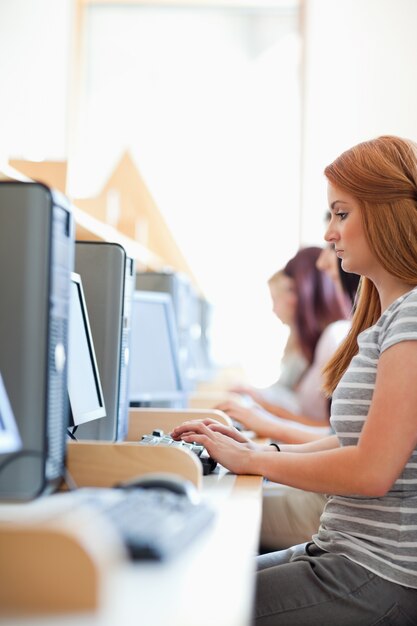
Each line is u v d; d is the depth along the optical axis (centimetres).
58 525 82
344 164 178
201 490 152
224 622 72
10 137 550
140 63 584
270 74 575
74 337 192
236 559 96
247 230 572
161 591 83
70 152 555
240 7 580
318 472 160
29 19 556
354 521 163
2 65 556
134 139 579
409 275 171
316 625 156
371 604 155
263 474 169
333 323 350
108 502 113
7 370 133
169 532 99
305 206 538
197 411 237
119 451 147
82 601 78
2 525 83
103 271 217
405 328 157
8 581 79
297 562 162
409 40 528
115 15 584
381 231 172
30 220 135
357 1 532
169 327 330
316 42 536
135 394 310
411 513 159
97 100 580
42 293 134
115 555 89
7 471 131
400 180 172
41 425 133
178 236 574
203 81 583
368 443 154
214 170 577
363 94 531
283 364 386
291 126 571
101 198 477
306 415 341
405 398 153
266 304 564
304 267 357
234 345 566
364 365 168
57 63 555
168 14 583
